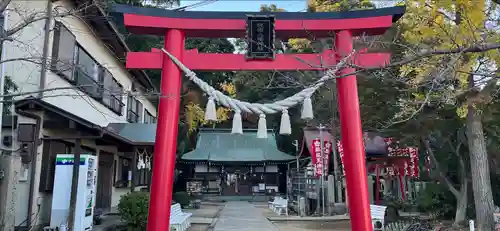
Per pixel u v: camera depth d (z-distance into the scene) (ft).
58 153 33.14
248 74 80.69
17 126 27.86
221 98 21.07
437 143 45.39
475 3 19.36
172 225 33.65
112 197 50.06
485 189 28.73
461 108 27.25
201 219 49.42
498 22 19.77
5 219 21.36
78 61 36.86
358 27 22.36
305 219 48.96
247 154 97.60
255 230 39.42
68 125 30.09
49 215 31.40
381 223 36.42
